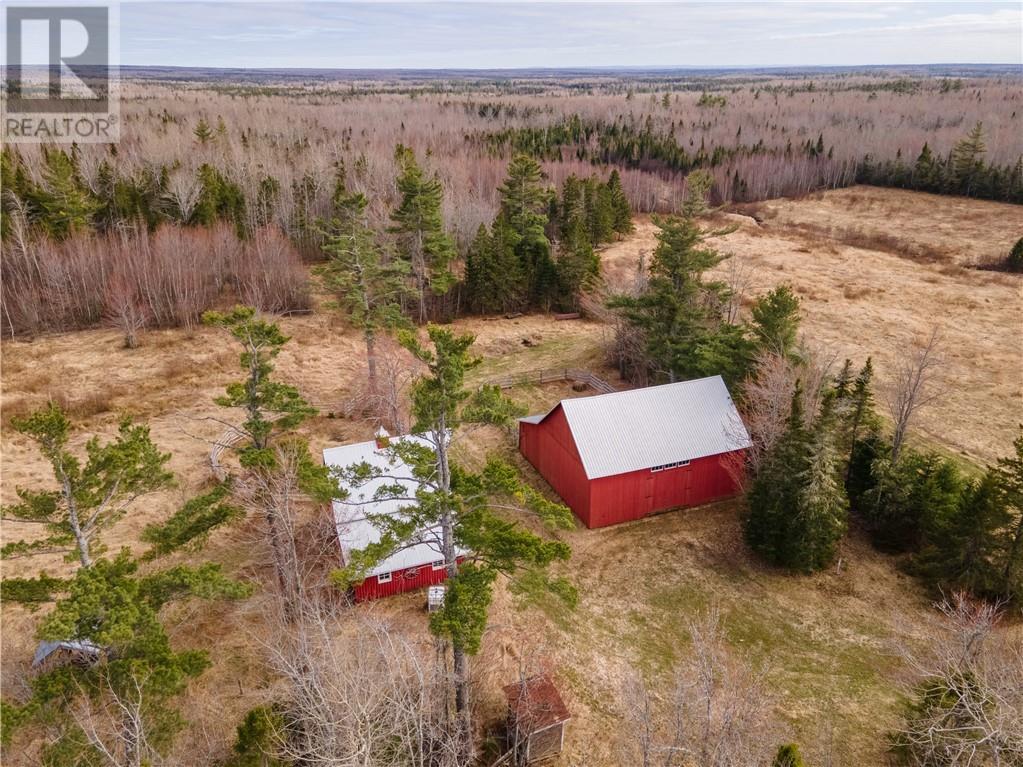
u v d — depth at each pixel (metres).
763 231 87.25
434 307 56.75
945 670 17.62
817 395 30.62
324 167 79.81
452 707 18.94
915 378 34.19
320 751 14.32
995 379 43.84
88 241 55.66
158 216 66.31
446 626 15.22
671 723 19.92
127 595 13.94
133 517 28.98
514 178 64.56
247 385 20.81
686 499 31.38
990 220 90.62
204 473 32.22
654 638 23.89
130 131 107.62
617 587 26.42
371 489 26.61
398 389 38.00
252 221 69.25
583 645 23.47
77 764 13.74
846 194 112.88
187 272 53.50
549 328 55.66
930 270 68.50
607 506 29.84
